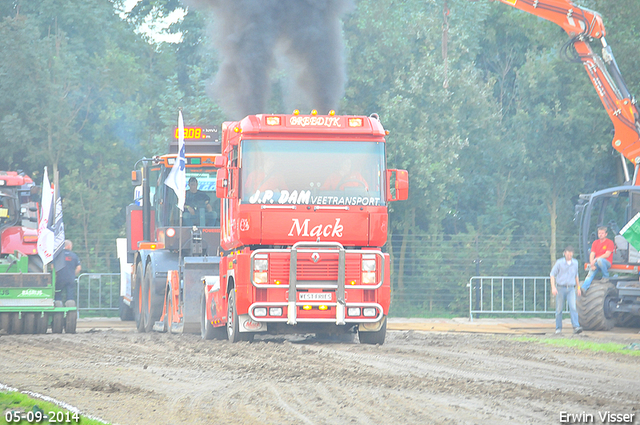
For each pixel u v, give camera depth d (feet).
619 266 226.58
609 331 220.64
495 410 84.79
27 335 187.11
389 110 300.61
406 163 297.53
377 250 146.82
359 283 145.18
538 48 377.91
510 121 355.36
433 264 299.17
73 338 175.83
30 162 334.85
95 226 332.60
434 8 348.38
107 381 105.19
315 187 145.79
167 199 198.39
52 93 326.44
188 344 155.53
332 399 91.04
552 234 314.35
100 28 358.43
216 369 116.57
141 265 212.64
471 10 364.58
